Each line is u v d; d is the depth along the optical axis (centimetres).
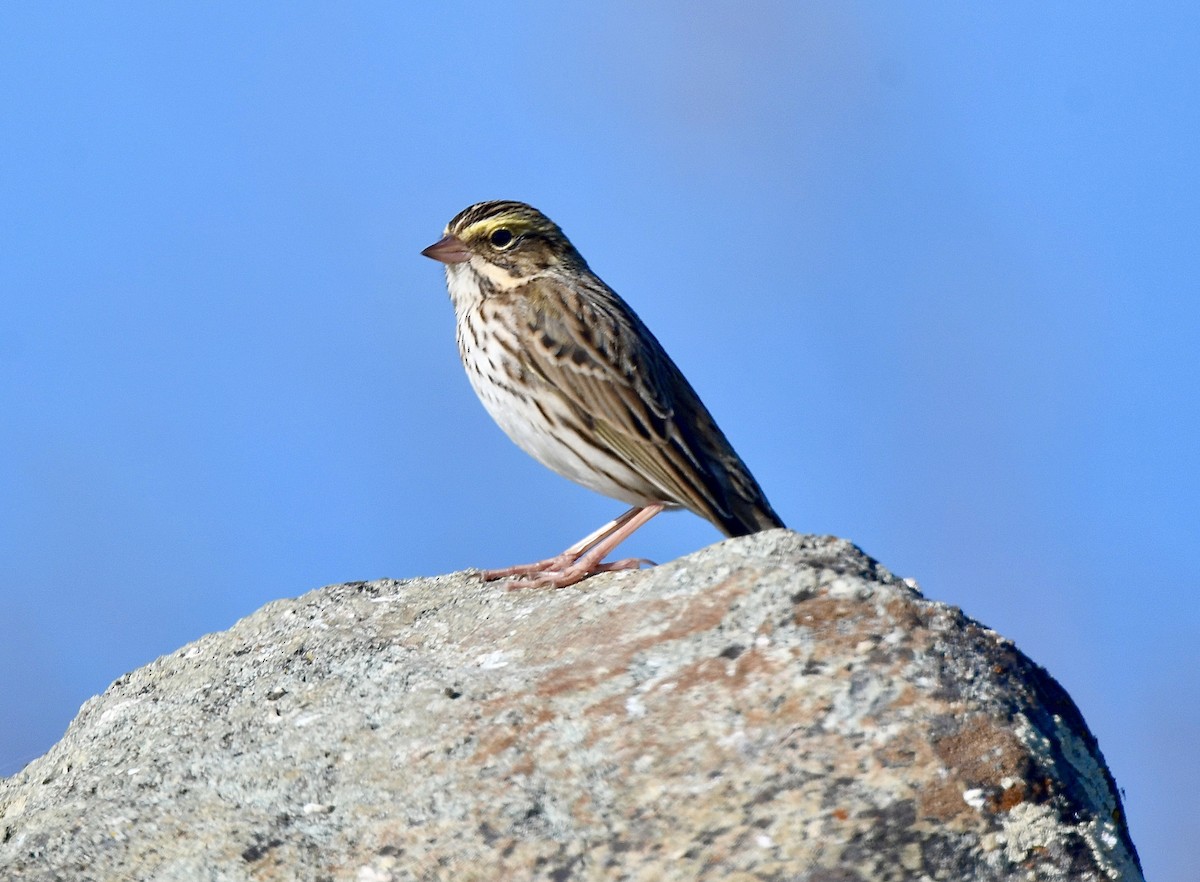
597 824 1030
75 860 1085
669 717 1075
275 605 1403
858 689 1054
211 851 1074
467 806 1061
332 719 1179
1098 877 994
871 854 984
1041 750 1031
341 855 1058
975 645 1091
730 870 989
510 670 1177
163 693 1309
